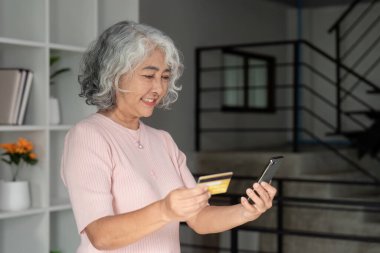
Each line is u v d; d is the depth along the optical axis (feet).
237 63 21.77
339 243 16.02
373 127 19.40
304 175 17.19
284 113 24.84
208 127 19.85
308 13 25.16
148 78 5.47
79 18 10.96
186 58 18.65
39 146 10.07
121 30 5.46
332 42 24.80
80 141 5.47
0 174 10.44
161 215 4.77
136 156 5.67
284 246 16.80
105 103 5.65
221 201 11.00
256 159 17.80
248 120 22.27
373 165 21.02
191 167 18.71
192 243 17.88
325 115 24.98
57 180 11.14
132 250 5.49
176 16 18.16
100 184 5.30
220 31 20.38
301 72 25.14
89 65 5.65
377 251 15.44
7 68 9.89
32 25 10.09
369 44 24.13
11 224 10.27
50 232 11.07
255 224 17.48
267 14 23.57
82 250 5.51
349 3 24.40
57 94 11.11
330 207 15.17
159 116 17.38
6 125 9.61
